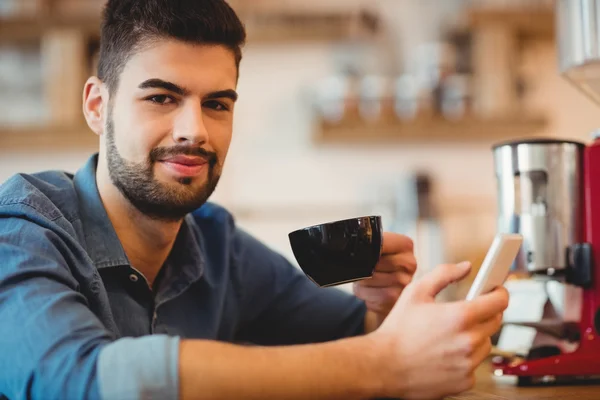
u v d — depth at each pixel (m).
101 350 0.72
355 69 3.08
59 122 2.99
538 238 1.13
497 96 2.99
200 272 1.19
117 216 1.11
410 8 3.16
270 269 1.38
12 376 0.74
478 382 1.15
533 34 3.09
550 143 1.13
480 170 3.17
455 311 0.76
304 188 3.16
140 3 1.03
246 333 1.42
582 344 1.12
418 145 3.17
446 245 3.09
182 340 0.73
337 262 0.87
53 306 0.77
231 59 1.06
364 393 0.74
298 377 0.72
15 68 3.14
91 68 3.11
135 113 1.02
